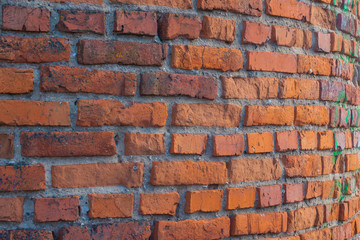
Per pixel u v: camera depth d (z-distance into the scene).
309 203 1.73
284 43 1.64
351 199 1.96
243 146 1.54
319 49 1.75
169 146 1.42
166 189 1.41
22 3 1.26
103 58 1.33
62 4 1.30
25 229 1.25
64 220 1.29
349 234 1.92
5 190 1.23
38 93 1.28
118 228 1.34
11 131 1.25
